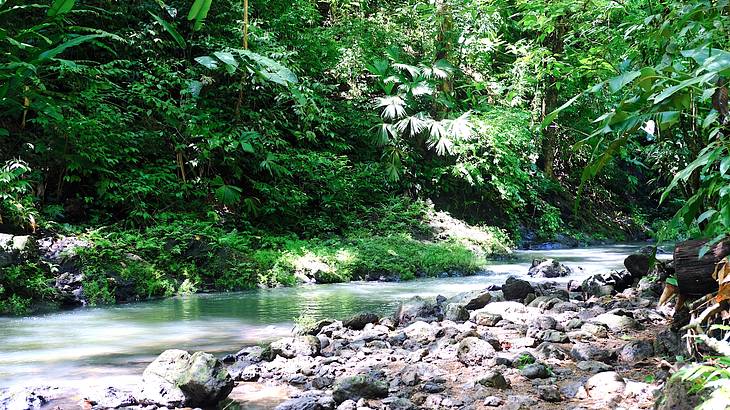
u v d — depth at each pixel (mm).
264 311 6602
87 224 9086
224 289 8391
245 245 9336
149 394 3434
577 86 10836
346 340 4727
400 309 5828
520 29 16234
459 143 14562
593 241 16453
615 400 3193
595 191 18828
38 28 3994
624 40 5125
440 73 14641
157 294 7859
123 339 5176
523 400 3209
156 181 10109
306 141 13109
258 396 3514
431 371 3848
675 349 4055
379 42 15336
